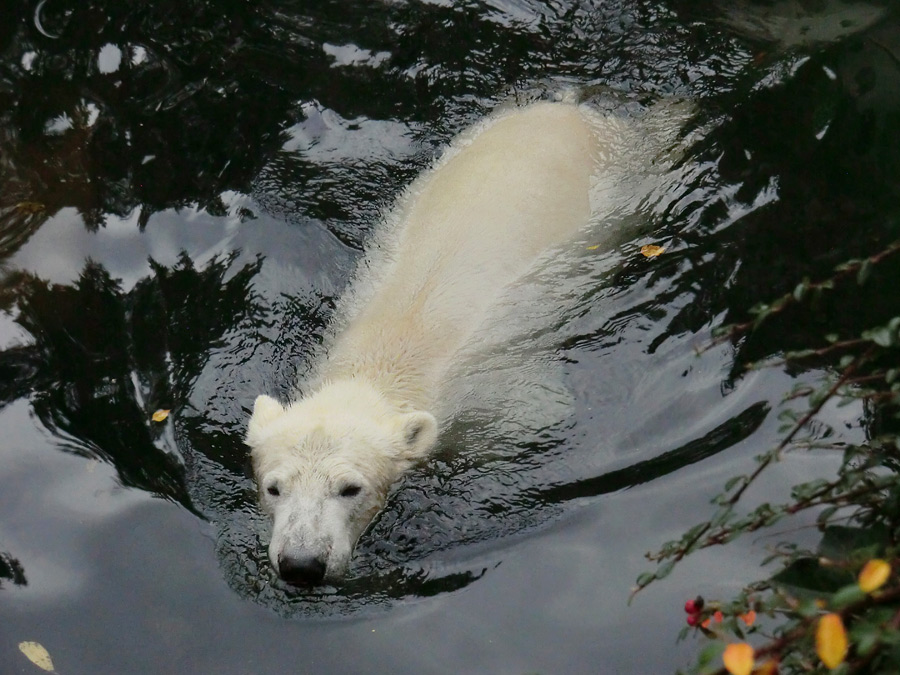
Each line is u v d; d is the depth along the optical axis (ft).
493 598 21.71
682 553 17.70
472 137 35.06
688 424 25.63
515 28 40.57
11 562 22.30
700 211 32.17
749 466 23.75
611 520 23.32
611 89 37.81
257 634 21.08
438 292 28.91
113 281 30.17
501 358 28.04
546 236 30.63
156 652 20.48
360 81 38.22
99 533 23.15
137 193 33.12
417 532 24.09
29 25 39.55
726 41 38.96
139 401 26.68
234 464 25.67
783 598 16.07
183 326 29.04
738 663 13.67
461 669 19.99
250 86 37.63
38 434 25.36
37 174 33.50
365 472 23.86
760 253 30.12
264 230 32.27
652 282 30.07
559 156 32.73
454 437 26.61
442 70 38.83
